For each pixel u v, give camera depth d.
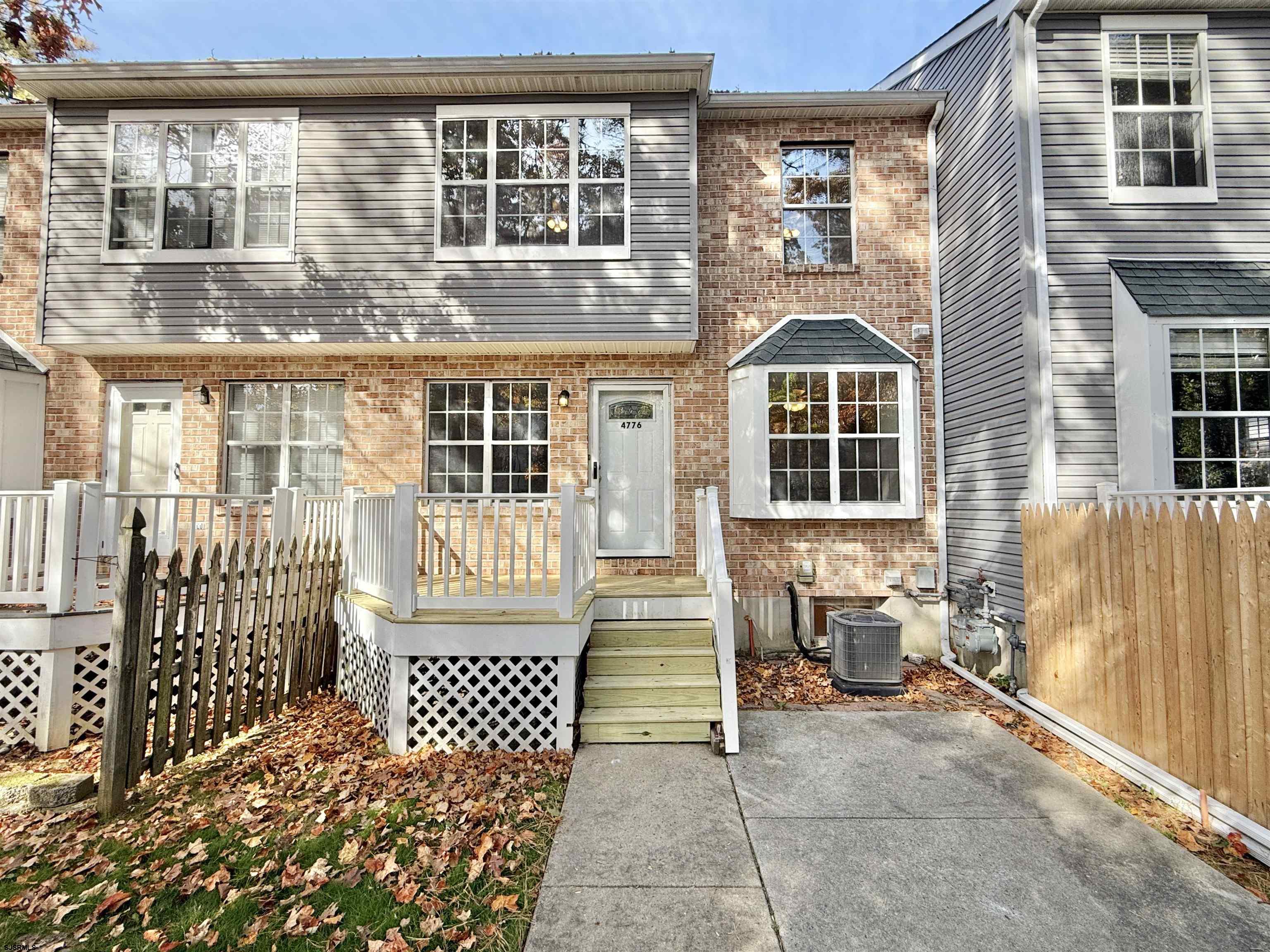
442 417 7.89
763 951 2.61
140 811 3.79
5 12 7.08
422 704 4.80
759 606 7.46
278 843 3.39
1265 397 5.55
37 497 4.98
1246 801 3.38
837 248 7.97
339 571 6.38
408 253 7.07
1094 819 3.66
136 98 7.18
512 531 4.96
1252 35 6.18
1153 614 4.08
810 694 6.02
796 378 7.30
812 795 3.99
